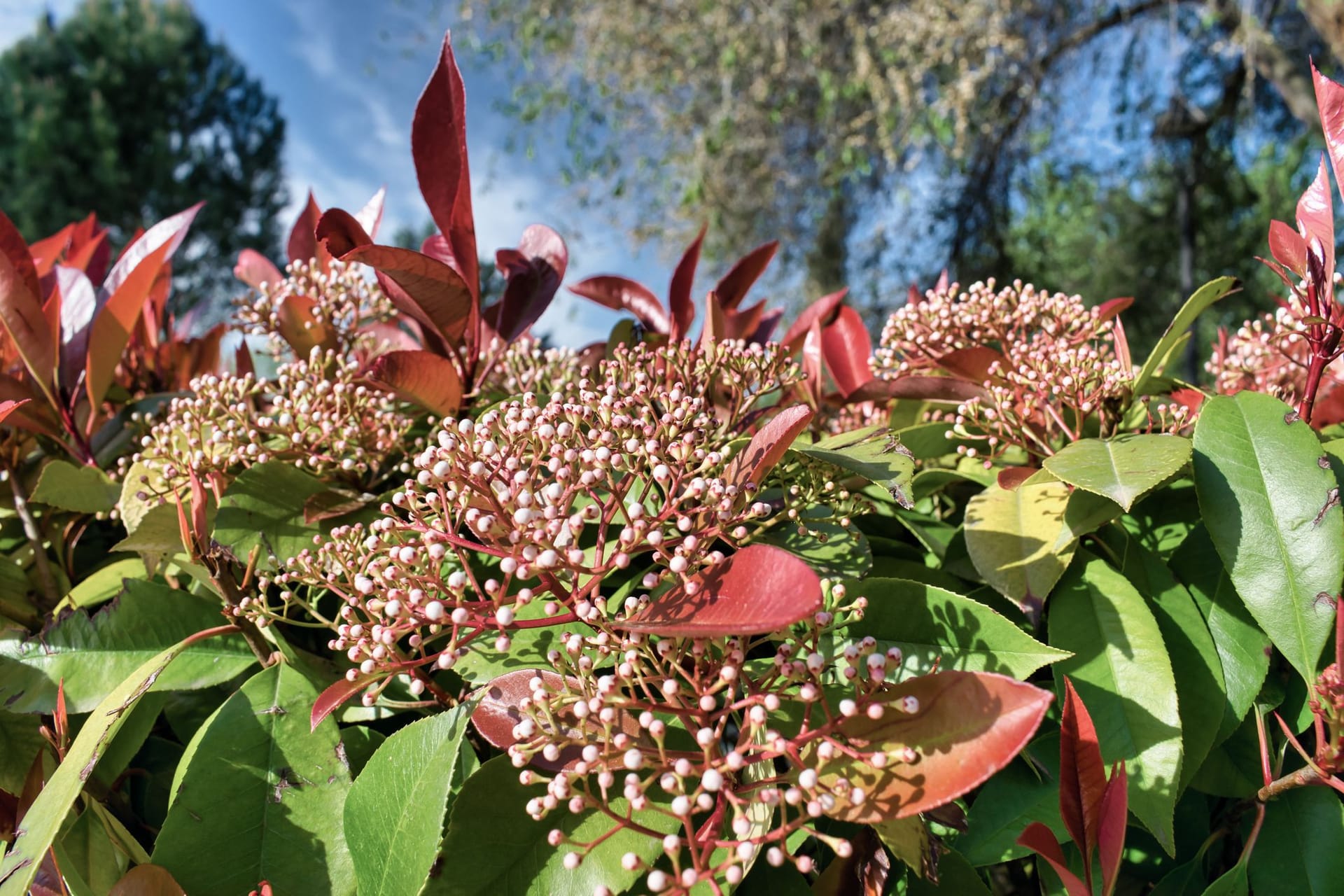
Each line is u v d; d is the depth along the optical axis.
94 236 0.67
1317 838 0.31
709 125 2.96
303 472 0.39
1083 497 0.35
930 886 0.30
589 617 0.26
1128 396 0.39
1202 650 0.33
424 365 0.41
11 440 0.46
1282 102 2.89
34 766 0.32
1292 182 2.95
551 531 0.26
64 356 0.48
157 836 0.32
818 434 0.47
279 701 0.32
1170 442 0.33
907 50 2.36
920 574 0.38
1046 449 0.39
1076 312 0.43
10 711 0.34
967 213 3.01
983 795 0.32
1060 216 3.42
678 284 0.49
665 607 0.26
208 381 0.40
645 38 3.00
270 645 0.36
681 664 0.31
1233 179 3.20
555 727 0.26
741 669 0.28
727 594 0.25
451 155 0.41
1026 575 0.34
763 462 0.30
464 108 0.41
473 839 0.26
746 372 0.38
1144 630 0.32
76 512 0.48
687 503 0.34
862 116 2.51
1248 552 0.32
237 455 0.39
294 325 0.47
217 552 0.33
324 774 0.31
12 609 0.42
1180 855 0.34
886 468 0.33
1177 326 0.38
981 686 0.24
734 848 0.26
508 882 0.26
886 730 0.25
